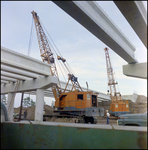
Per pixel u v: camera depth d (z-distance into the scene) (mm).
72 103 20234
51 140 5727
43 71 17234
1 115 7070
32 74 18156
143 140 4402
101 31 12375
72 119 18859
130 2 8844
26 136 6227
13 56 12852
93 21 11148
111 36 13156
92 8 11305
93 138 5094
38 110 19016
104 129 4988
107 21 13195
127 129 4867
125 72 13797
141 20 10141
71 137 5434
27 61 14750
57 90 26969
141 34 11203
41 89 19391
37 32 30141
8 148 6457
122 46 14859
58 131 5699
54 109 21766
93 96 20891
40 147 5855
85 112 19016
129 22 10555
